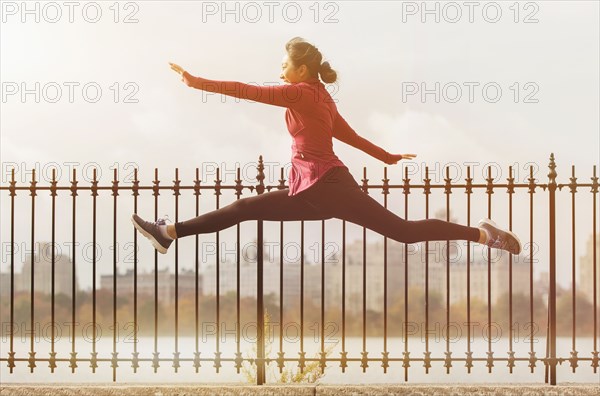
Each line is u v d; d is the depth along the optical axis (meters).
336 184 5.01
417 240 5.18
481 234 5.29
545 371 5.80
